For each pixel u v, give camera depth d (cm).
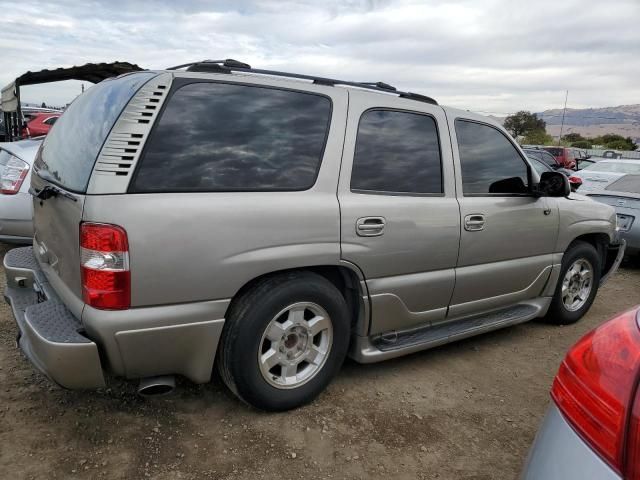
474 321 392
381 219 311
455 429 301
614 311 546
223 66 281
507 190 395
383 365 375
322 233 287
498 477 262
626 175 796
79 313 241
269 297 274
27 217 516
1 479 233
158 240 238
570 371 155
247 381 276
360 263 305
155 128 247
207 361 265
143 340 242
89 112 283
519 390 355
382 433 291
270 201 270
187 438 273
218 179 260
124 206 232
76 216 237
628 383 136
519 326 480
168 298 244
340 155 301
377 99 325
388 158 324
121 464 250
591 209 470
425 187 341
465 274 364
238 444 271
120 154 238
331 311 300
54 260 281
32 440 262
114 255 230
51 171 289
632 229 711
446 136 355
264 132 278
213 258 252
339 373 357
